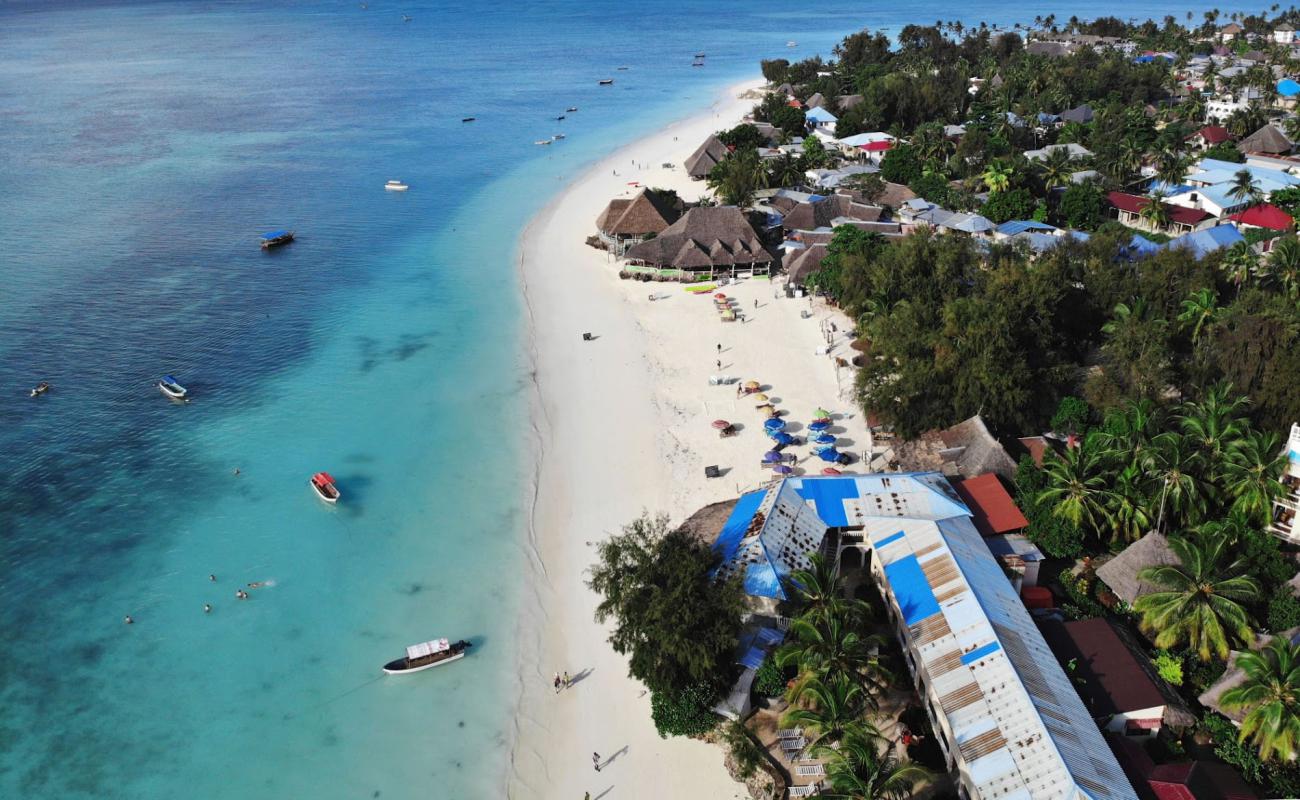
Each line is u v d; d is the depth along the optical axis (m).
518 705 51.16
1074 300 82.50
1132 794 38.88
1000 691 43.25
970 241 93.88
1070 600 54.38
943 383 70.44
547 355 92.38
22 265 117.38
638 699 51.22
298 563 62.53
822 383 84.12
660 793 45.06
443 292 109.88
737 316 99.94
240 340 96.69
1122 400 68.38
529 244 126.69
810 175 144.88
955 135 162.50
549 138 192.12
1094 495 57.34
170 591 59.97
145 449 76.31
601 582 50.88
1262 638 48.19
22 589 60.16
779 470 69.62
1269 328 67.88
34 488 70.75
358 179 160.88
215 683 52.69
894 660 50.91
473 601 58.94
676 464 72.25
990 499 60.06
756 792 44.16
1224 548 52.34
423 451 75.69
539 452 75.19
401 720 50.28
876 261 93.94
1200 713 46.19
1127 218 121.94
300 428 79.44
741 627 48.53
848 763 39.59
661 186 154.38
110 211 141.00
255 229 133.62
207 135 194.00
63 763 47.53
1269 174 127.81
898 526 56.06
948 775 43.66
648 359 90.56
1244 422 59.59
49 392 85.44
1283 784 41.59
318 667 53.81
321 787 46.25
